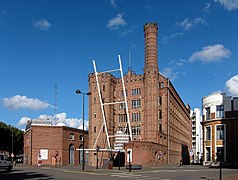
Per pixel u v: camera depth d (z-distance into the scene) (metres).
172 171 42.62
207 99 67.19
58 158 72.94
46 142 73.00
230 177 30.94
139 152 58.66
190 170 45.38
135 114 78.38
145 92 76.25
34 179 26.72
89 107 77.94
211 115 65.62
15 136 97.69
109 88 78.31
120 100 80.81
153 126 73.75
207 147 66.00
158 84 77.69
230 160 61.41
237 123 61.78
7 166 40.97
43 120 79.62
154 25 76.88
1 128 93.25
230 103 63.56
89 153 74.69
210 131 65.50
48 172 37.81
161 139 74.75
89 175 33.56
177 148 91.94
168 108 78.12
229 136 62.31
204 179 29.03
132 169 47.22
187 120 122.44
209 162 64.19
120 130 79.00
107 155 71.81
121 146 66.69
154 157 63.03
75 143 79.06
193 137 152.12
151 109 74.44
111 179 27.94
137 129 77.44
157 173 38.19
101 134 74.62
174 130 87.56
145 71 76.62
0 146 95.00
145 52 77.31
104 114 75.81
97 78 76.25
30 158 71.69
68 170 42.94
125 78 81.00
